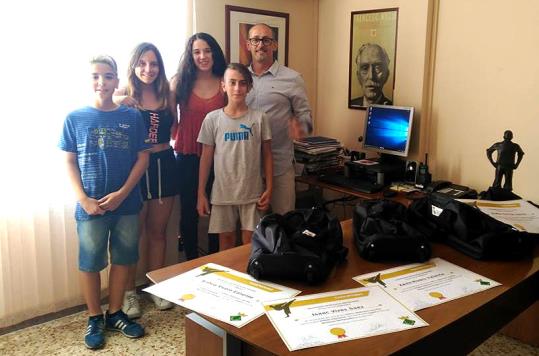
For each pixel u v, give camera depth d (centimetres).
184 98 288
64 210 276
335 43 383
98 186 243
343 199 356
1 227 256
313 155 345
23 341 257
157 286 142
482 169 302
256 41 295
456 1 300
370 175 321
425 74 318
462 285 143
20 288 270
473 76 299
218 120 272
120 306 269
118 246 260
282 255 144
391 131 328
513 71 280
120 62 285
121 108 251
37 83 256
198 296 136
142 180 285
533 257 165
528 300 155
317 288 141
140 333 262
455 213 170
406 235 161
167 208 297
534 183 280
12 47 246
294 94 304
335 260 156
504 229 164
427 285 143
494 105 291
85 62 271
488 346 254
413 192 299
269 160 282
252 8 350
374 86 356
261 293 138
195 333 153
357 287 141
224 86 275
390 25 338
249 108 281
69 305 292
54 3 257
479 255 161
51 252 276
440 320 123
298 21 382
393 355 110
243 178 273
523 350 250
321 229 162
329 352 109
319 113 408
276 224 156
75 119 239
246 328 120
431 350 120
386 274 150
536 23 267
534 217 179
